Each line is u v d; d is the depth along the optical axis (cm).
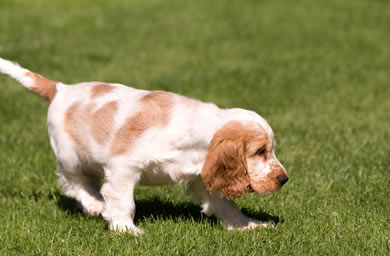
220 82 1327
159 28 2109
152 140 529
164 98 549
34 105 1107
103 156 549
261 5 2723
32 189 701
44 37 1842
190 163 534
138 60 1584
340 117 1027
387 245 510
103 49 1714
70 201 668
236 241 521
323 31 2125
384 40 1972
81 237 539
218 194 573
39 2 2561
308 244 516
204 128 524
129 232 542
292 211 612
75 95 590
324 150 822
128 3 2659
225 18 2366
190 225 563
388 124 976
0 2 2488
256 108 1093
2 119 1015
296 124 967
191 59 1614
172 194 683
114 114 546
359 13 2550
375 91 1258
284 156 791
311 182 697
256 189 515
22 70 634
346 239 525
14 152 828
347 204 625
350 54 1728
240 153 508
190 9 2569
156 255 493
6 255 501
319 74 1438
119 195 541
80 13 2361
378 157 784
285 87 1287
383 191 660
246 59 1628
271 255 494
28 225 566
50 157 812
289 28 2175
